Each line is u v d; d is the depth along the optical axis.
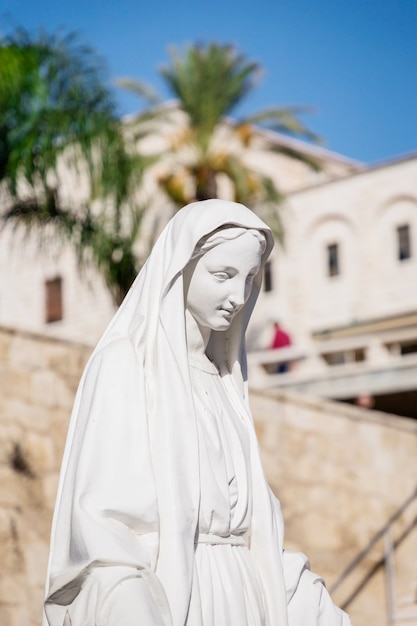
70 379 15.30
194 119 31.75
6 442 14.69
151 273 4.76
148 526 4.36
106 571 4.18
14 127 21.67
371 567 18.27
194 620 4.36
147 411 4.53
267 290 40.16
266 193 32.31
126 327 4.73
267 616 4.70
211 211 4.77
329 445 18.33
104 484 4.36
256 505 4.85
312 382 29.97
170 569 4.33
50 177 24.47
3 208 22.67
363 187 39.12
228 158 31.67
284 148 33.84
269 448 17.64
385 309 38.12
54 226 22.77
